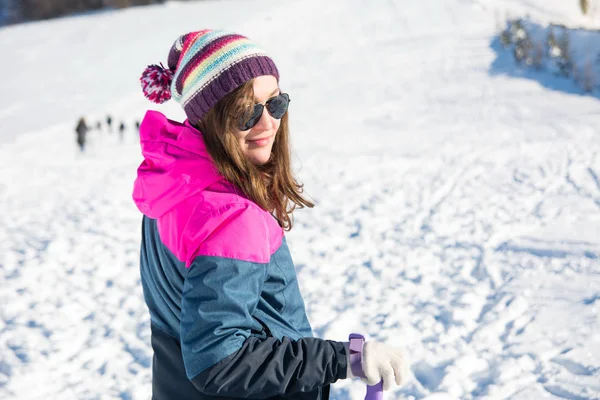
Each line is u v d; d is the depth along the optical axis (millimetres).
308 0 38719
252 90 1445
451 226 7023
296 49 28266
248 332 1408
